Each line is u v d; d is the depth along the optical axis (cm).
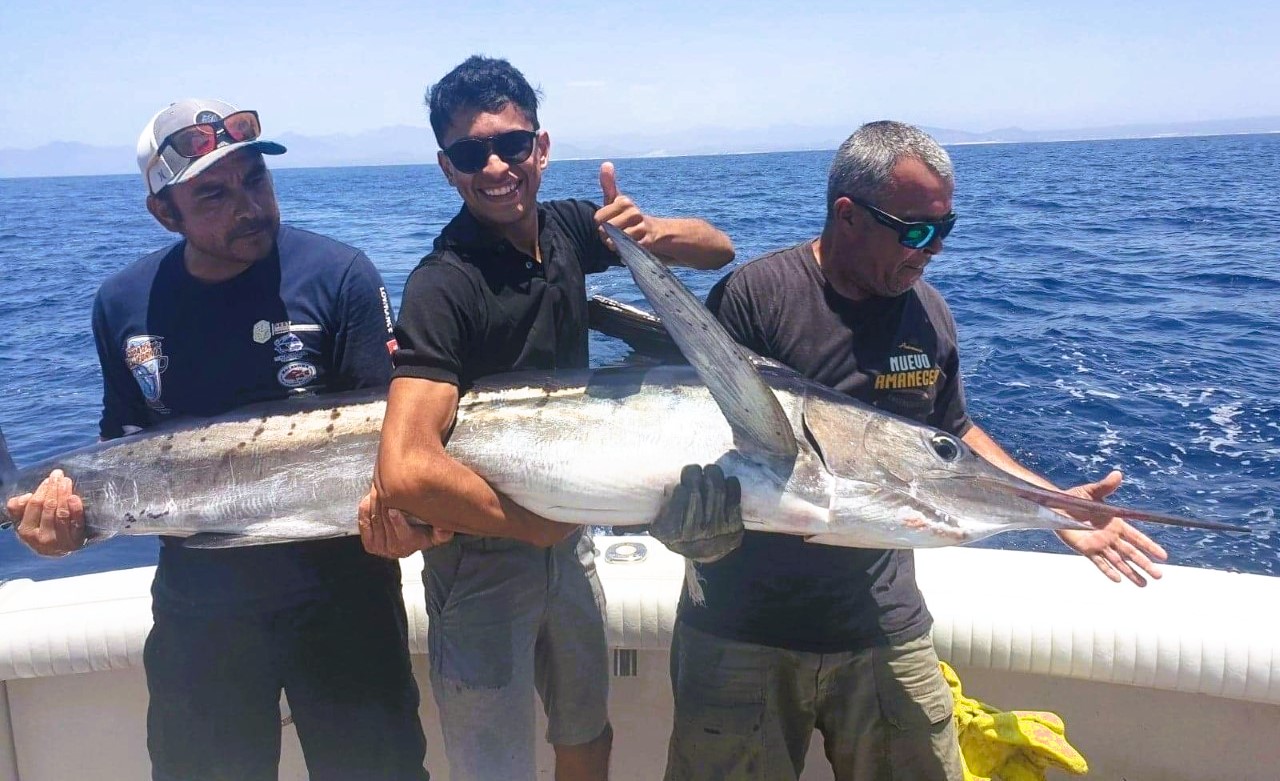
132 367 234
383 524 200
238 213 219
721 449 211
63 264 2069
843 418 216
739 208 2938
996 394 739
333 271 234
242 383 233
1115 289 1277
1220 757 254
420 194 5331
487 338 214
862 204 210
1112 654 242
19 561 533
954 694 248
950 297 1246
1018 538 513
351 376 237
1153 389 744
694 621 231
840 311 227
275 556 230
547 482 212
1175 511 528
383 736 236
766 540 226
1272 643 233
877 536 213
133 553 543
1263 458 595
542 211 229
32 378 931
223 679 231
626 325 241
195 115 215
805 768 278
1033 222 2403
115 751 273
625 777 281
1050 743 232
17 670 256
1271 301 1139
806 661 223
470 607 220
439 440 200
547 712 241
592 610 239
